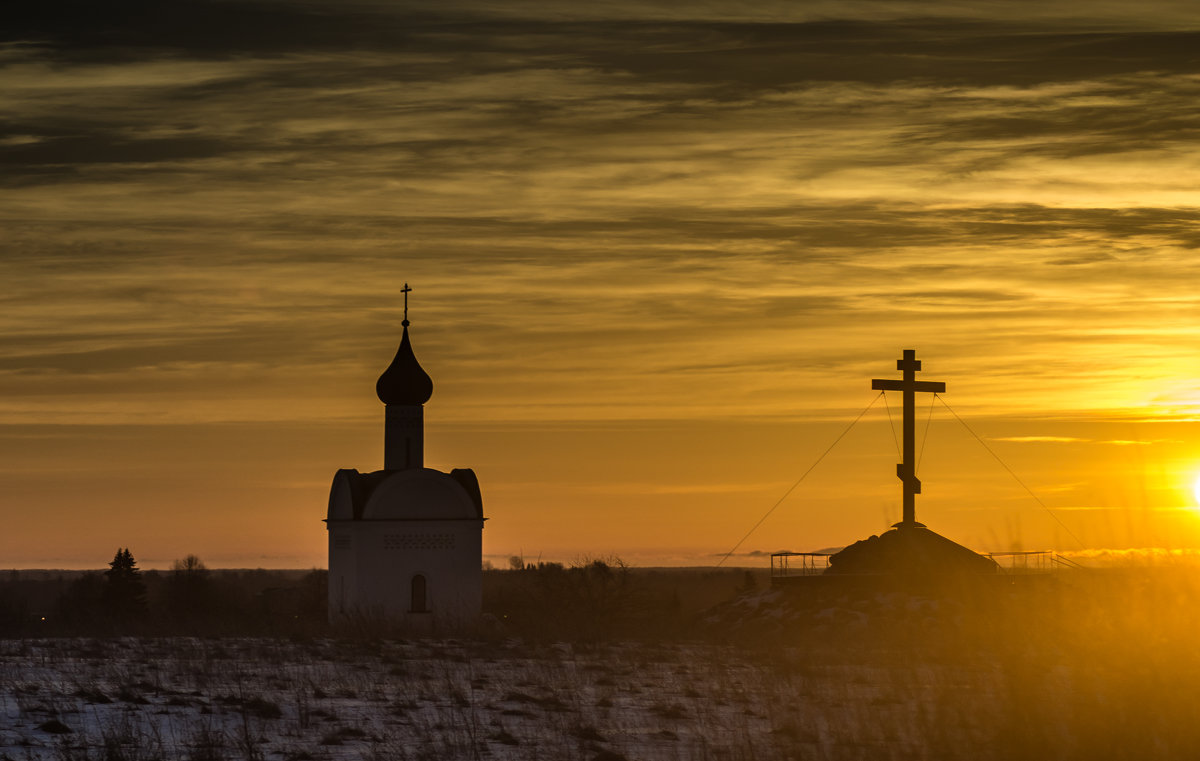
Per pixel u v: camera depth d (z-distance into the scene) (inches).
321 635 3599.9
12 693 2113.7
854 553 4293.8
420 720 2025.1
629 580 6033.5
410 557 4753.9
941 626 3595.0
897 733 1802.4
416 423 4950.8
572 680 2541.8
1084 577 2218.3
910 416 4370.1
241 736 1843.0
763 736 1919.3
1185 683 1686.8
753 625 3944.4
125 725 1834.4
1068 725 1619.1
